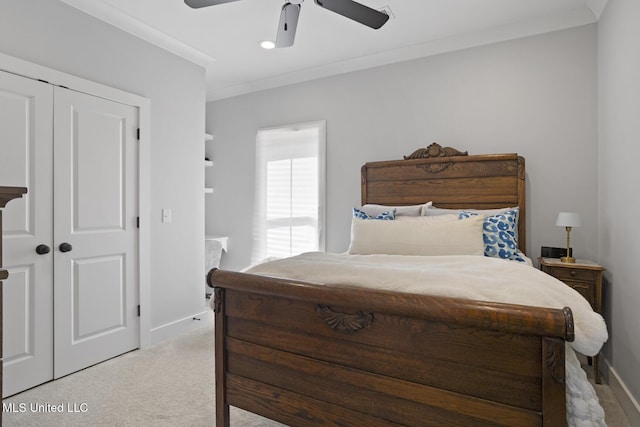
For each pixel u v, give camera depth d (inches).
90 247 97.7
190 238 131.0
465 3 100.7
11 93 80.9
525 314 41.0
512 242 99.0
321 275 60.9
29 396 81.7
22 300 83.6
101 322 100.7
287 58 137.8
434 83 127.7
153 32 113.6
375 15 80.3
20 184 82.9
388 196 132.3
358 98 142.0
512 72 116.0
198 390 85.1
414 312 46.6
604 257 98.7
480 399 44.5
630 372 77.1
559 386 40.2
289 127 156.7
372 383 50.9
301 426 56.7
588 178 106.7
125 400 80.4
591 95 106.3
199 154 134.6
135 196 110.2
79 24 95.2
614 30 88.7
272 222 163.3
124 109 106.5
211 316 144.1
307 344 56.4
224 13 104.7
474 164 118.1
